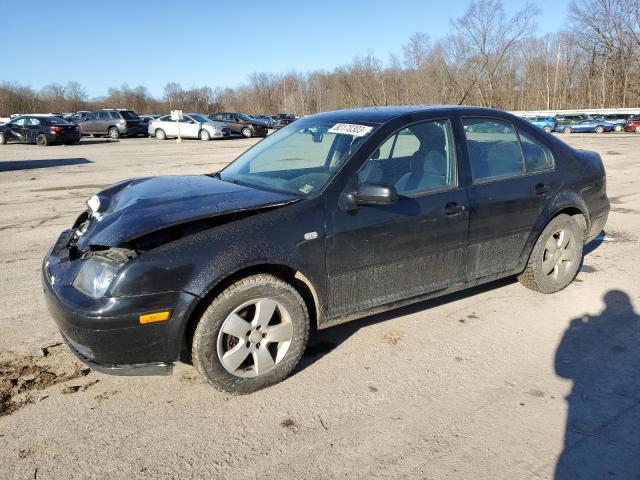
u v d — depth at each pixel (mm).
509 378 3350
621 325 4086
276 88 98375
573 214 4711
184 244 2902
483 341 3842
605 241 6488
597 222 4949
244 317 3133
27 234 7102
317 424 2895
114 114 31922
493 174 4098
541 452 2664
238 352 3074
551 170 4473
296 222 3168
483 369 3461
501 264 4230
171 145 25828
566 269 4680
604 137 30906
